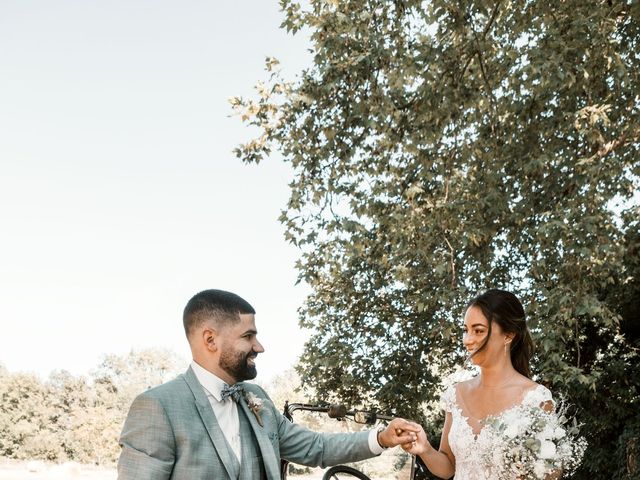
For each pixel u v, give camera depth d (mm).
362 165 8438
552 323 7691
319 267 9641
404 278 8727
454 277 8492
